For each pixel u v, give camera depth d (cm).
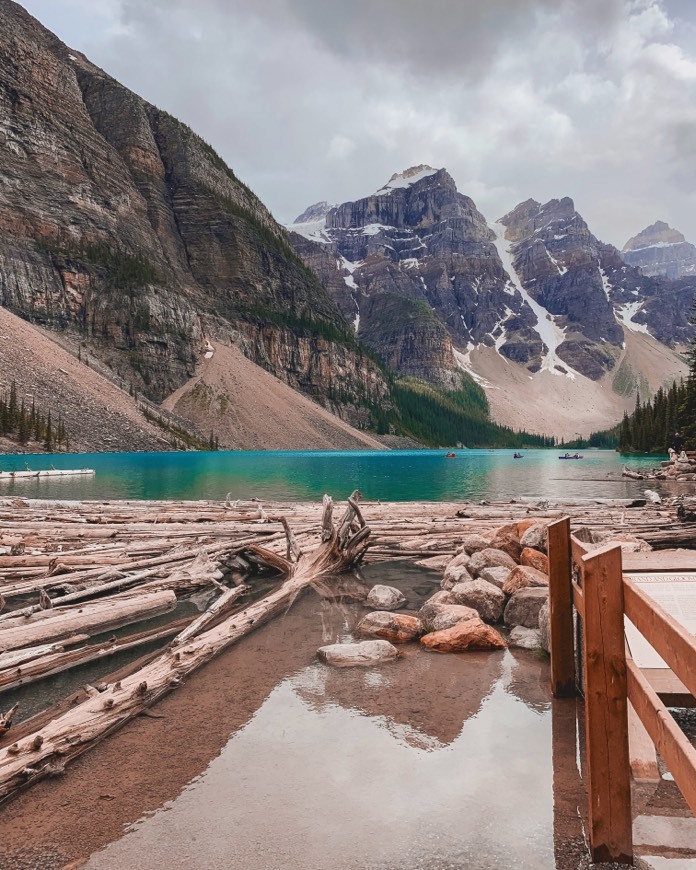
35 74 19012
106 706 572
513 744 515
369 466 7819
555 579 634
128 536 1686
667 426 9731
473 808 413
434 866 350
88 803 432
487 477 5641
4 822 409
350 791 439
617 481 5016
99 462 7875
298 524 1941
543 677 695
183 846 376
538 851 364
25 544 1459
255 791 442
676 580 479
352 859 358
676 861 349
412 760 487
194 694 649
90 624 920
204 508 2420
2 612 974
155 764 489
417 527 1905
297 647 827
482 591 981
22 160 17438
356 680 688
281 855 363
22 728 553
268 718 580
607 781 352
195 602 1122
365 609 1056
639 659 503
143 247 19662
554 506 2517
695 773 240
